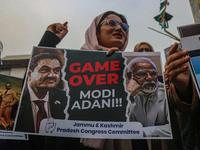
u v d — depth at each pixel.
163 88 2.54
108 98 2.52
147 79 2.60
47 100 2.52
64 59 2.77
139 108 2.44
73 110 2.47
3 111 3.30
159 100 2.47
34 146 3.33
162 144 3.25
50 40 4.52
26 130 2.35
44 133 2.35
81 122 2.40
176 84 2.82
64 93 2.57
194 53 2.56
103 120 2.40
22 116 2.43
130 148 3.18
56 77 2.66
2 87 3.50
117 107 2.46
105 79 2.63
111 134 2.32
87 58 2.78
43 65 2.71
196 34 2.62
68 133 2.35
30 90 2.57
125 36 4.52
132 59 2.73
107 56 2.78
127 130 2.33
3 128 3.13
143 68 2.66
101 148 3.15
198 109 3.07
